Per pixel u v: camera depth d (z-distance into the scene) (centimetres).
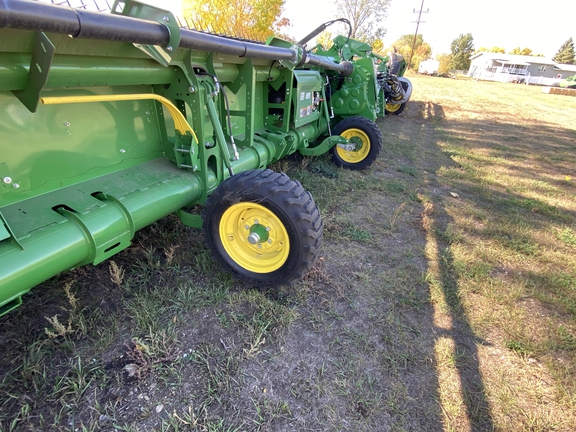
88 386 180
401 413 182
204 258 274
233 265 248
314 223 223
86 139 223
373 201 429
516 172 603
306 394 187
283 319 229
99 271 257
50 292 235
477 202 457
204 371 193
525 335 237
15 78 166
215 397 180
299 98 411
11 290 158
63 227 183
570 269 321
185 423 167
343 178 490
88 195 212
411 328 237
